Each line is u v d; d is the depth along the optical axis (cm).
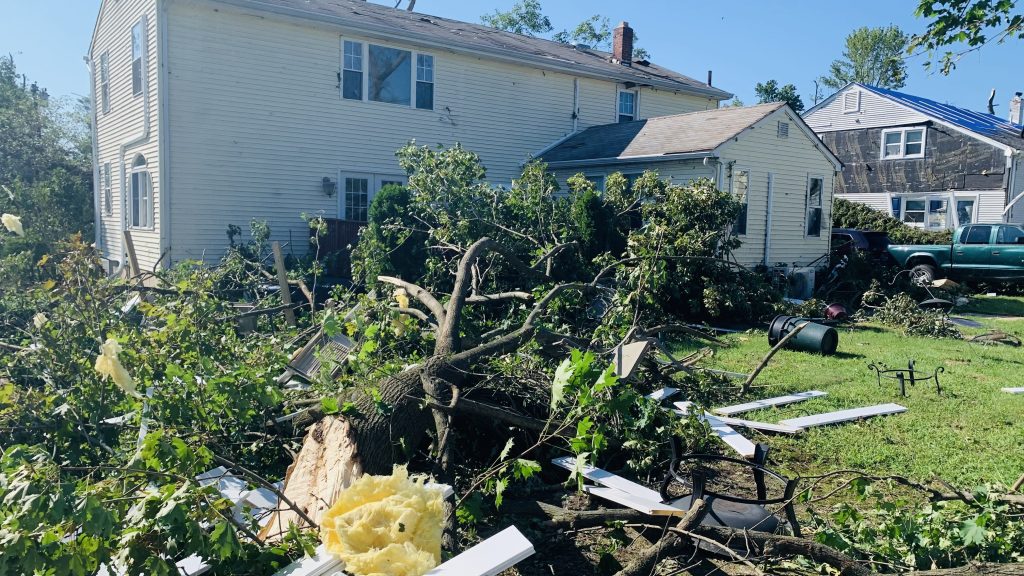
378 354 607
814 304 1437
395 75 1708
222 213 1504
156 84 1434
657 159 1606
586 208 1198
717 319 1331
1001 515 399
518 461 409
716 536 367
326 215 1633
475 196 1105
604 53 2553
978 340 1209
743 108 1797
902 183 2688
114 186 1814
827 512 474
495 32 2220
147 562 268
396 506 304
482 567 293
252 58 1516
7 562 253
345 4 1836
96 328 554
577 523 411
